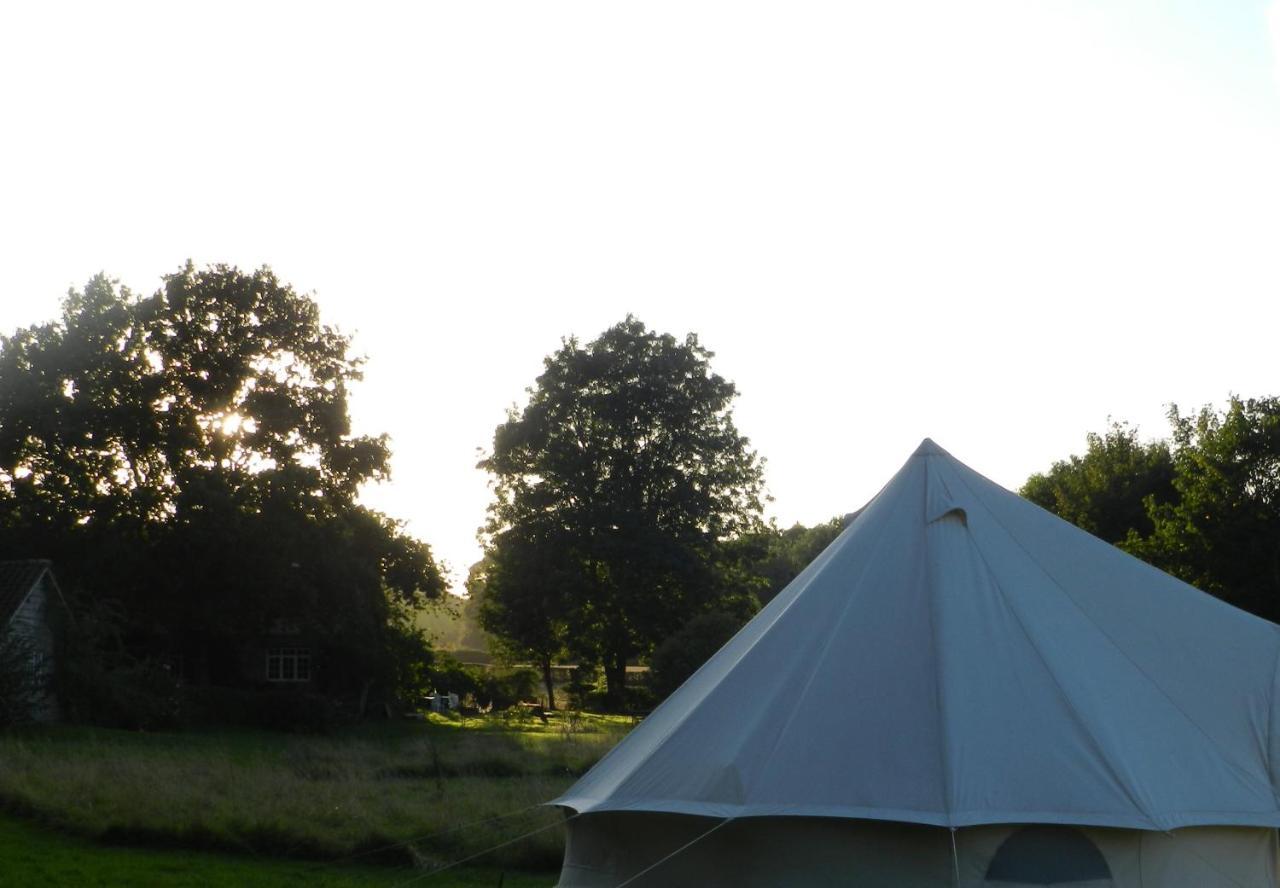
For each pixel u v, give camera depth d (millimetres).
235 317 43094
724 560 52188
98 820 14281
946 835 7086
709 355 53656
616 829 8109
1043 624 8148
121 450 42062
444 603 45594
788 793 7336
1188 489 31391
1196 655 8320
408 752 25172
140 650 40750
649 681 36406
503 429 52219
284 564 39562
